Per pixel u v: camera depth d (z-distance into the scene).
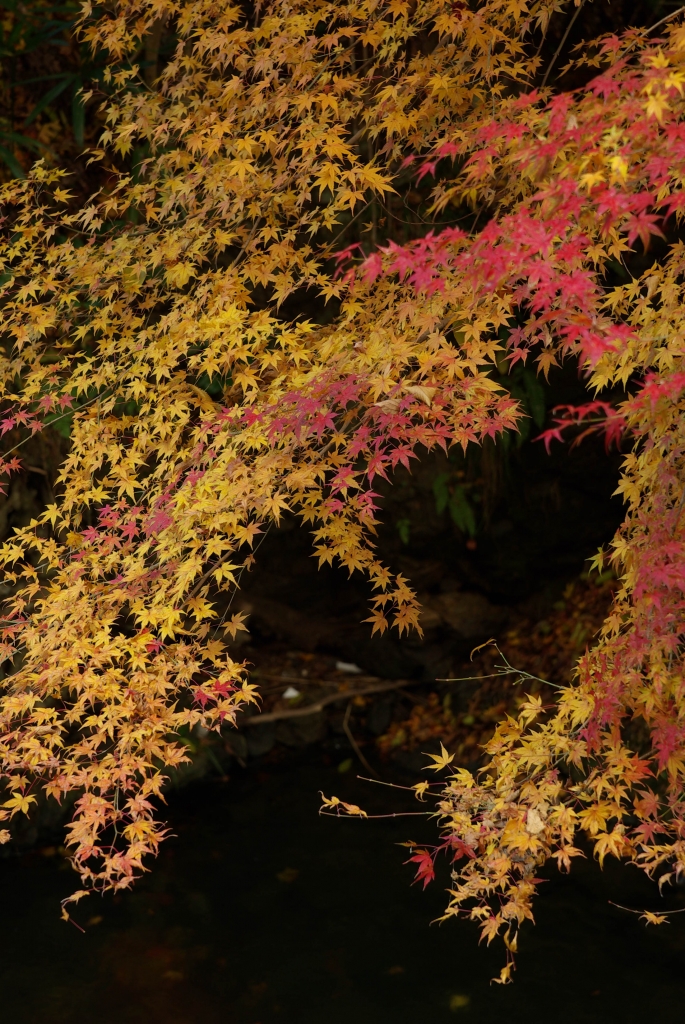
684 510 2.13
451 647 5.71
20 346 3.02
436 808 4.78
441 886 4.15
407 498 5.33
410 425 2.47
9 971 3.65
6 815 2.42
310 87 2.88
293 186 3.11
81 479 2.70
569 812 2.14
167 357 2.75
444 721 5.41
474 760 5.04
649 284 2.27
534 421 5.01
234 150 2.84
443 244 1.86
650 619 2.05
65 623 2.38
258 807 4.90
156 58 4.27
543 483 5.29
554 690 5.02
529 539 5.46
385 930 3.86
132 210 4.14
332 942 3.80
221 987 3.55
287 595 5.74
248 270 2.86
